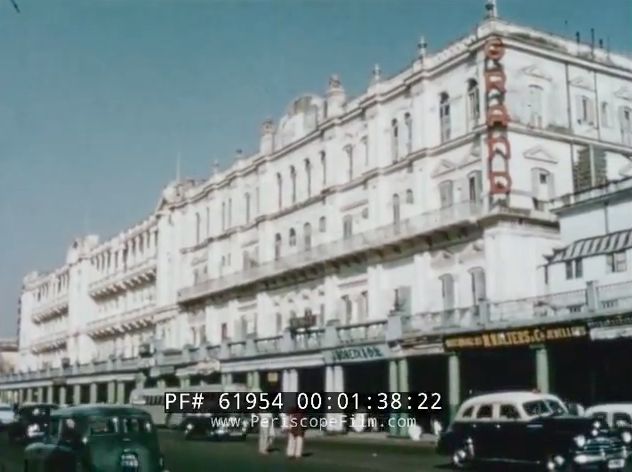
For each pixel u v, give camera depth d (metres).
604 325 29.69
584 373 35.00
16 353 122.88
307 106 55.94
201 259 67.94
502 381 39.09
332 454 28.58
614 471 18.69
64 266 97.56
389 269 46.66
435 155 44.31
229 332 62.22
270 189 59.59
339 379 43.94
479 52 41.72
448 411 38.34
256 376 52.03
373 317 47.00
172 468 23.33
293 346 47.88
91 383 78.62
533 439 19.78
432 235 42.91
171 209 73.12
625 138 45.38
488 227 39.81
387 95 48.06
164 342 71.62
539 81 42.28
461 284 41.56
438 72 44.62
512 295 38.88
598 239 36.09
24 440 34.12
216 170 67.06
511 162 40.41
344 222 51.12
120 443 15.40
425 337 37.72
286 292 56.06
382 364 43.56
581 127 43.41
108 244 86.75
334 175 51.97
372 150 48.72
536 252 39.94
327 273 51.25
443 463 24.23
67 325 94.75
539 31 42.72
